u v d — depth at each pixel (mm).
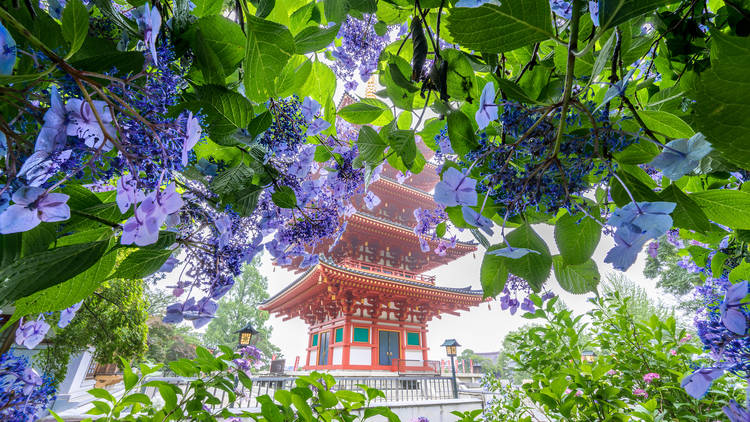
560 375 2045
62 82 509
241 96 780
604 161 606
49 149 456
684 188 1100
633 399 2473
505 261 801
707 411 2100
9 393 1135
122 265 694
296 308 18156
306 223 1200
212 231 913
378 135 1179
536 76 852
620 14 460
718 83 402
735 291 667
